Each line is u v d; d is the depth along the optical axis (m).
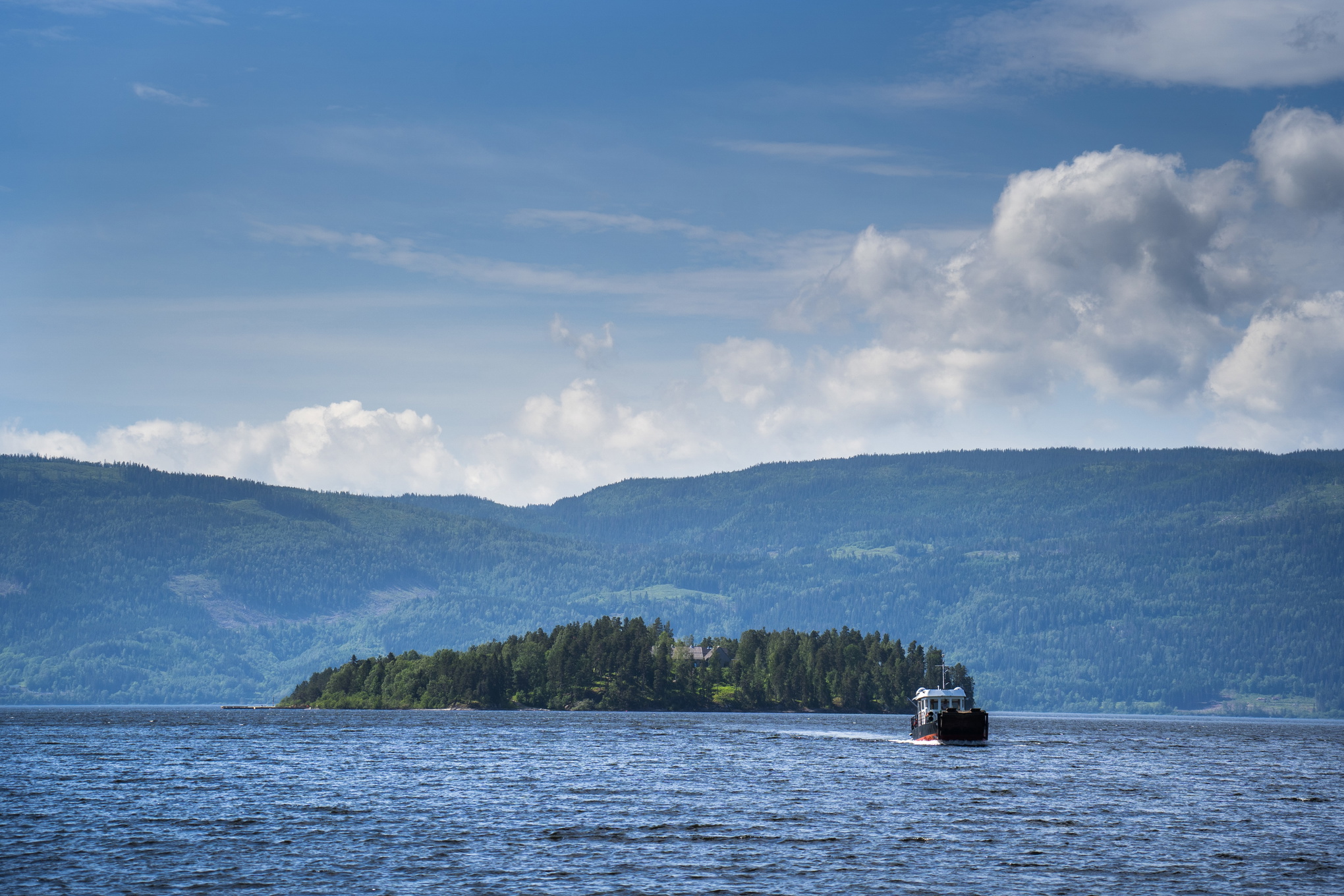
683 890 197.62
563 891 196.62
